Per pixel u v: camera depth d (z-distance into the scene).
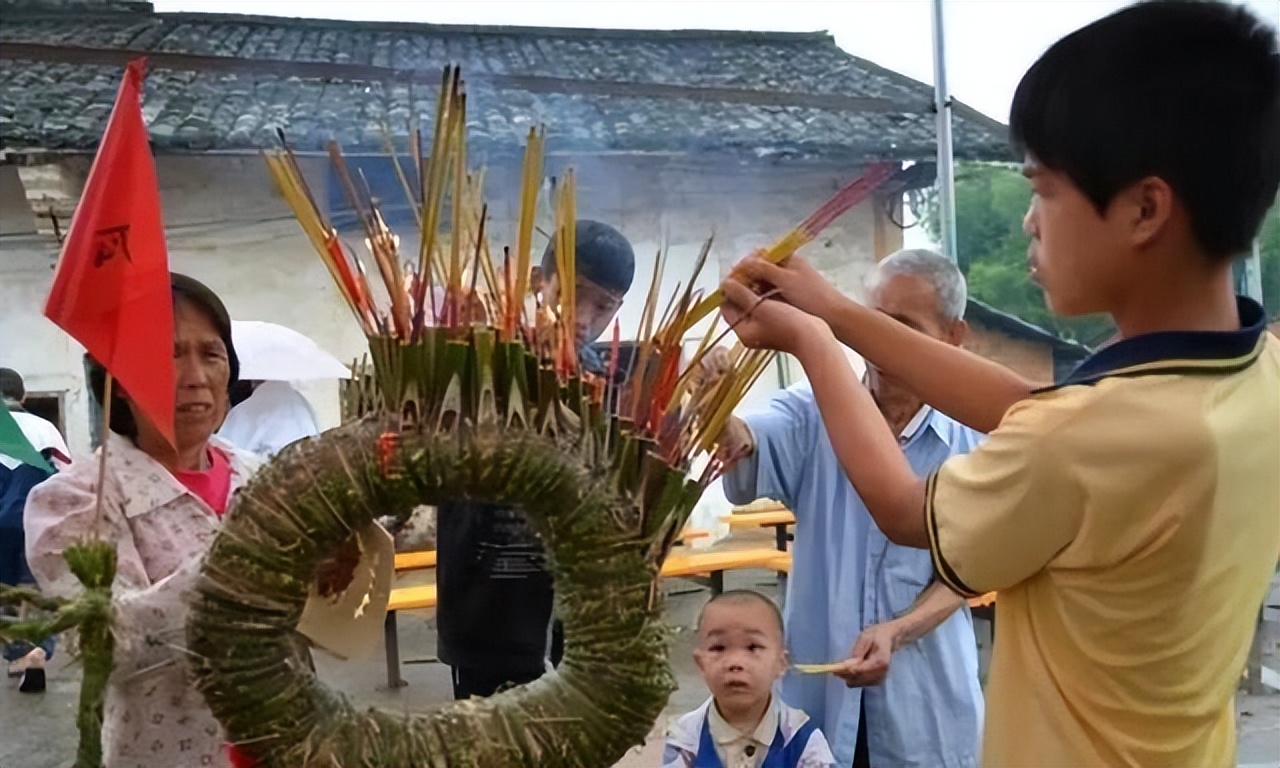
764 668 1.46
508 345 0.80
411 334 0.80
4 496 2.54
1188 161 0.74
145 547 1.28
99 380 1.31
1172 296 0.79
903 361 1.03
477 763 0.77
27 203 3.96
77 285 0.86
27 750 2.61
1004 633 0.88
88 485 1.27
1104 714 0.80
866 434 0.89
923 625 1.49
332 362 2.92
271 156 0.86
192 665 0.77
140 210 0.89
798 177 3.69
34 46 3.10
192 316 1.35
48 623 0.78
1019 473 0.78
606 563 0.80
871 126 3.58
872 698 1.55
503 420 0.80
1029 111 0.81
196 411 1.35
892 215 3.76
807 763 1.46
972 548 0.81
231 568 0.76
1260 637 3.01
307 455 0.79
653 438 0.85
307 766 0.76
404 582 2.79
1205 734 0.81
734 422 1.11
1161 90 0.74
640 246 3.58
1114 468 0.75
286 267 4.04
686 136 3.34
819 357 0.92
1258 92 0.75
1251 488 0.77
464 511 1.35
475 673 1.37
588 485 0.80
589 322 1.22
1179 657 0.78
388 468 0.78
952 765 1.55
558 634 1.38
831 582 1.56
